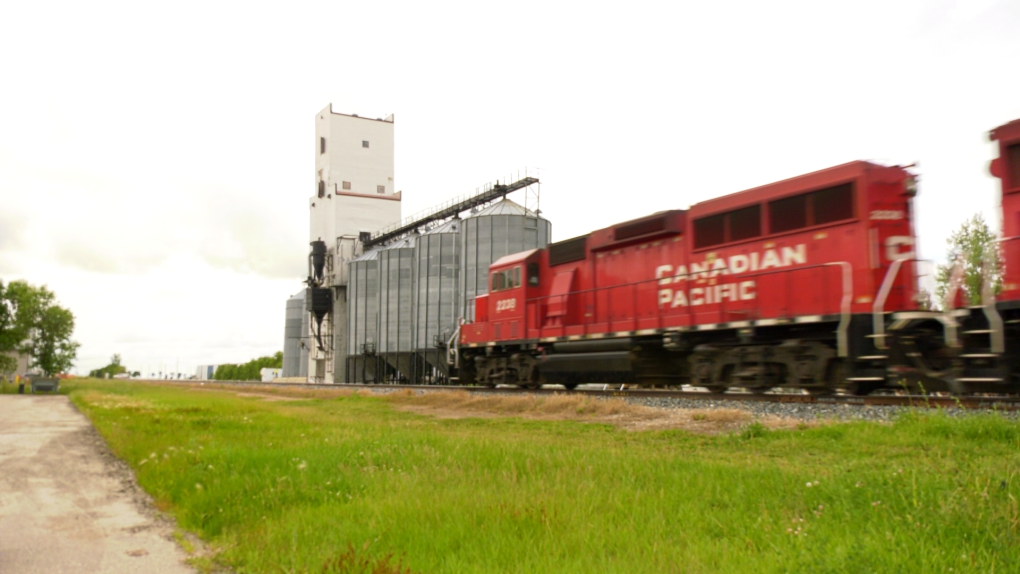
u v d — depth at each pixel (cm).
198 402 2541
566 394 2198
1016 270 1253
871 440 1066
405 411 2130
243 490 788
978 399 1398
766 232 1758
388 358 6831
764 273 1748
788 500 669
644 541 543
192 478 873
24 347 5809
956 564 464
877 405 1403
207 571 550
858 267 1542
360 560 511
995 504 577
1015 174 1286
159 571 556
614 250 2283
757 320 1730
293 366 9975
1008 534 509
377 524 622
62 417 1997
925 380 1399
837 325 1609
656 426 1421
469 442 1148
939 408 1159
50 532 684
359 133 9000
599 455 975
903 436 1056
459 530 584
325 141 8912
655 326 2064
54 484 935
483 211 5888
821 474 793
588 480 780
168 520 734
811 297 1627
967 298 1409
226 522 692
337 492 764
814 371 1639
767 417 1373
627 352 2148
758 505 660
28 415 2080
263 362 15038
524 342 2608
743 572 470
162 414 1925
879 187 1559
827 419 1300
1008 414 1212
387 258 6862
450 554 528
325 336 8356
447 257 6238
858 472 773
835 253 1591
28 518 742
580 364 2325
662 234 2044
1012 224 1280
